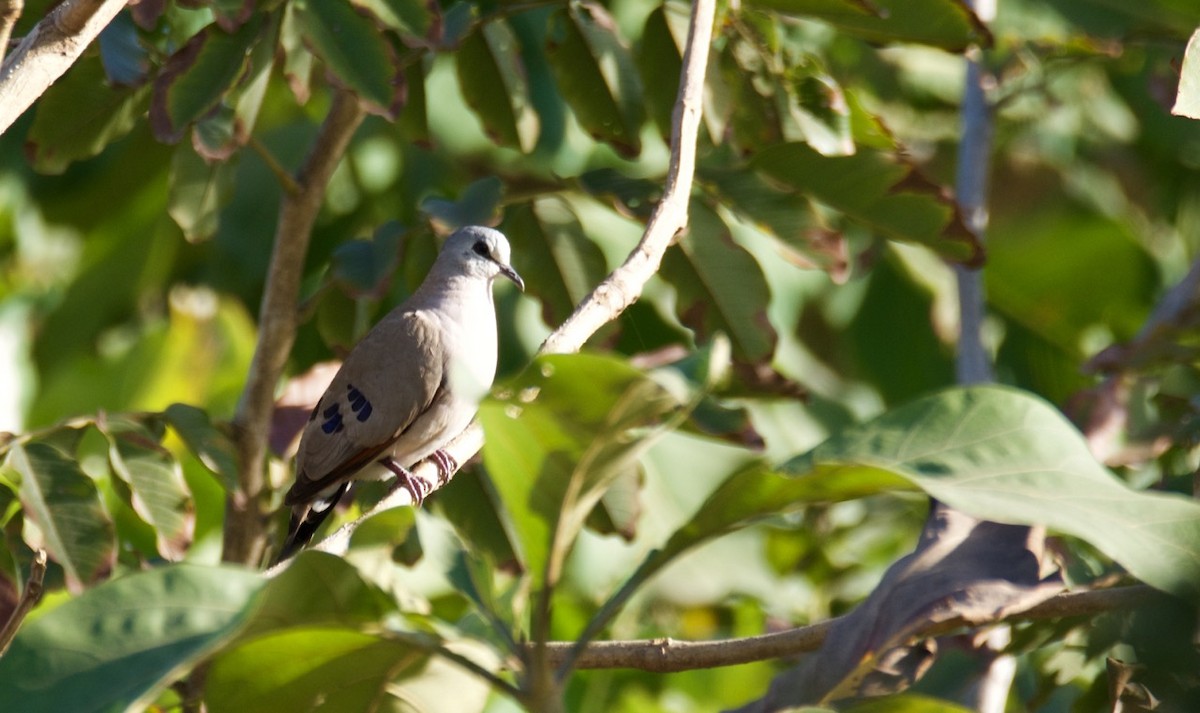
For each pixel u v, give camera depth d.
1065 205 15.92
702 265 9.25
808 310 15.54
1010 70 11.85
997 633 8.12
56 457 8.01
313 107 14.58
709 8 7.71
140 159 15.25
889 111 15.55
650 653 6.59
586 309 7.04
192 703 7.20
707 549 12.62
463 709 5.51
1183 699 6.36
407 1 7.67
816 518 12.51
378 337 10.05
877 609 5.55
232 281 15.19
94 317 15.27
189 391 14.82
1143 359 9.19
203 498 12.87
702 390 4.14
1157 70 12.74
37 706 4.09
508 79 9.91
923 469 4.82
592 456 4.34
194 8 7.84
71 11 6.45
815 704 5.49
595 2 9.80
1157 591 6.27
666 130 9.70
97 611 4.29
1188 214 16.67
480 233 10.16
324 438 9.88
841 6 8.90
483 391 4.15
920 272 15.58
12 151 15.11
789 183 8.97
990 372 10.45
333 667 5.00
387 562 5.15
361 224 14.79
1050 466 4.88
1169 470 9.64
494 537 9.28
